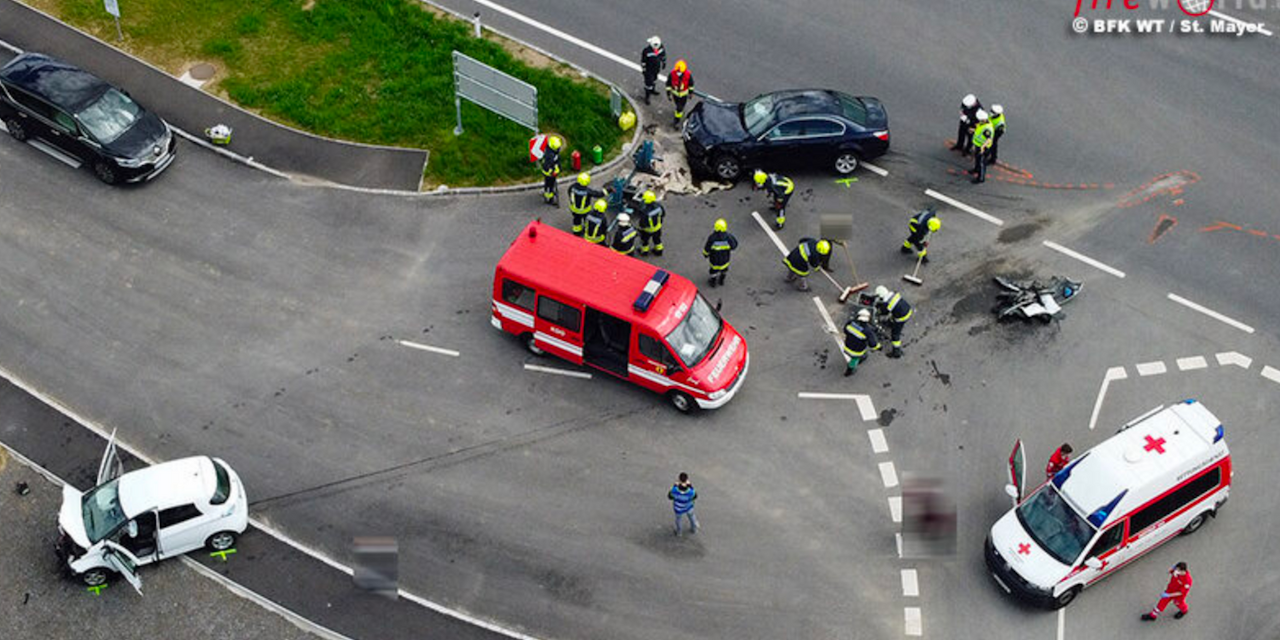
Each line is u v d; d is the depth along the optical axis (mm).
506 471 40594
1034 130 50375
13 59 50781
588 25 54344
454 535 39188
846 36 54031
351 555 38688
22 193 47938
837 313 44875
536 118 48500
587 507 39844
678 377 40938
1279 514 39688
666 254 46594
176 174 48938
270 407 42156
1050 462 39750
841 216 47469
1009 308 44281
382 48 52906
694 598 37875
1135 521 37188
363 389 42656
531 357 43625
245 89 51344
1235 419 41938
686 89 49625
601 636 37125
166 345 43719
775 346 43875
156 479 37688
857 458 41062
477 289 45562
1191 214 47562
